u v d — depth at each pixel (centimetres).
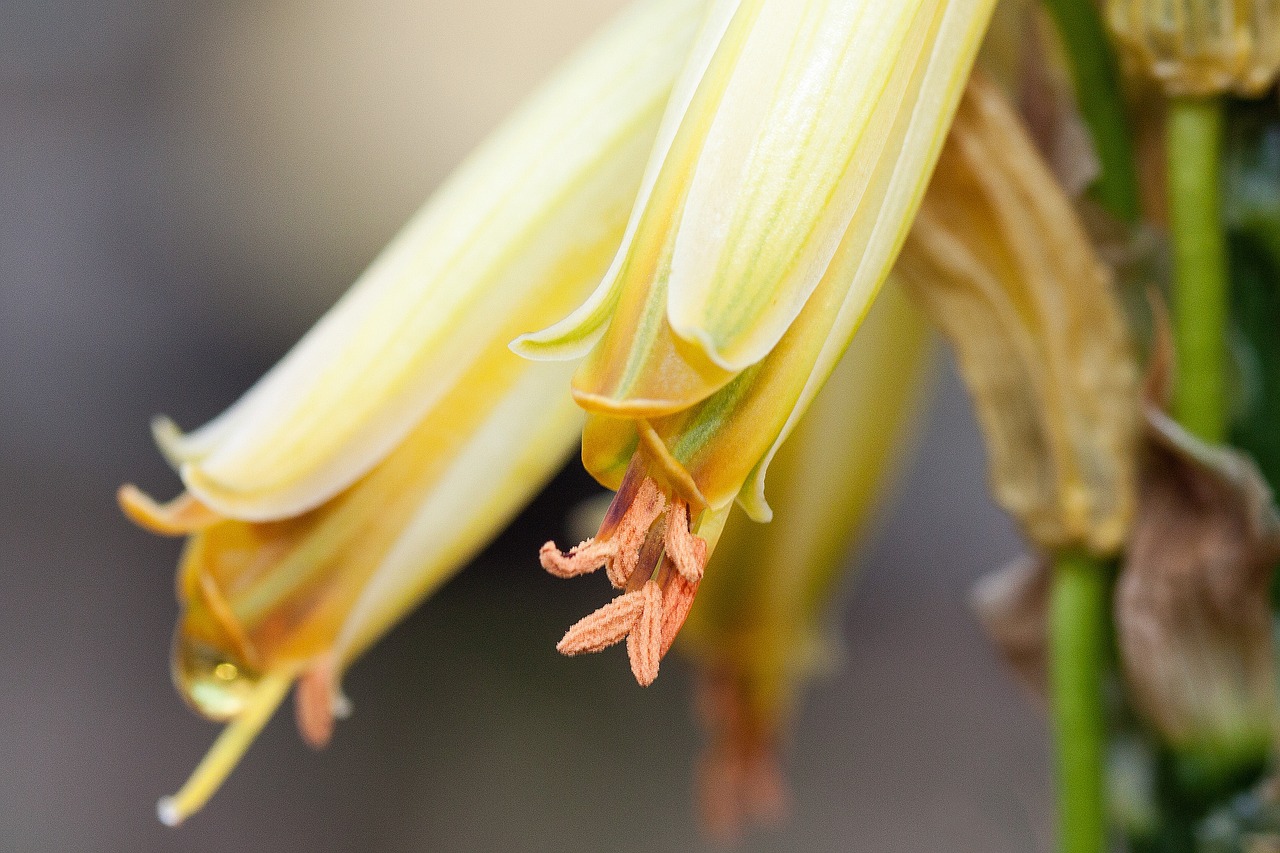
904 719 42
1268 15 13
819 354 11
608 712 43
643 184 11
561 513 45
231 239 46
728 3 12
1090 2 13
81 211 46
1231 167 13
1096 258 13
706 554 11
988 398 13
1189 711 13
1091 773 13
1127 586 13
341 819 41
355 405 13
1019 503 13
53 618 43
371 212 46
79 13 48
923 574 43
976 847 40
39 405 44
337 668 13
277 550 13
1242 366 13
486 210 13
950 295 13
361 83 47
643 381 11
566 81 13
